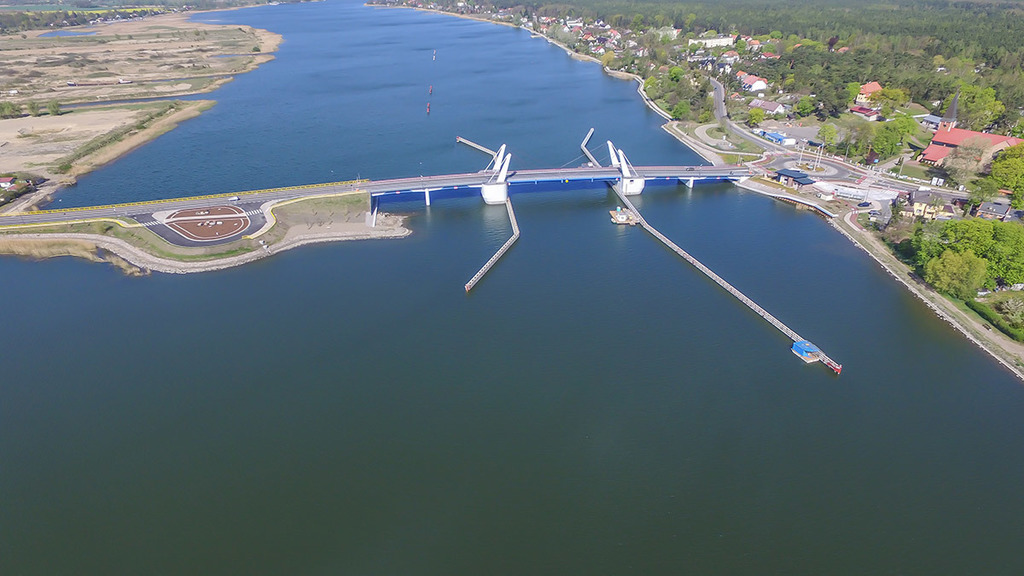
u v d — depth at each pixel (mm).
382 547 113188
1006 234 185625
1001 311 178875
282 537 115062
